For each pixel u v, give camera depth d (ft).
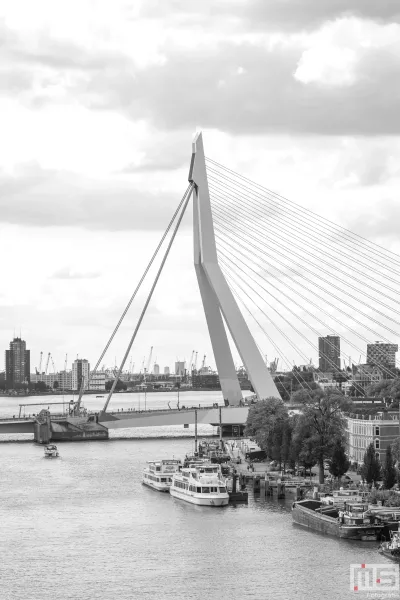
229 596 652.89
